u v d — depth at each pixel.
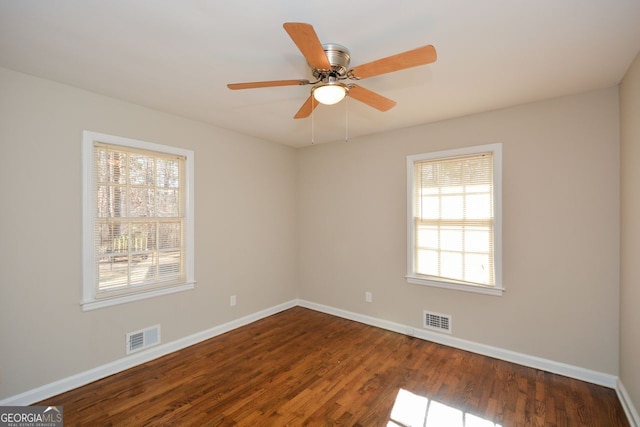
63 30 1.65
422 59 1.52
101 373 2.51
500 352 2.84
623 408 2.10
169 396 2.27
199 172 3.25
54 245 2.29
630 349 2.05
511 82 2.28
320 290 4.23
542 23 1.58
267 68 2.09
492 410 2.11
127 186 2.71
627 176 2.12
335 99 1.86
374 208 3.70
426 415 2.06
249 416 2.05
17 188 2.13
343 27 1.61
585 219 2.47
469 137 3.01
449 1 1.41
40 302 2.22
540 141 2.65
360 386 2.40
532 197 2.69
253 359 2.85
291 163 4.39
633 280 1.99
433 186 3.25
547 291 2.63
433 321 3.25
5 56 1.93
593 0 1.41
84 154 2.43
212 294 3.37
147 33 1.68
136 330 2.74
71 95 2.37
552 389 2.34
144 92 2.49
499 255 2.84
